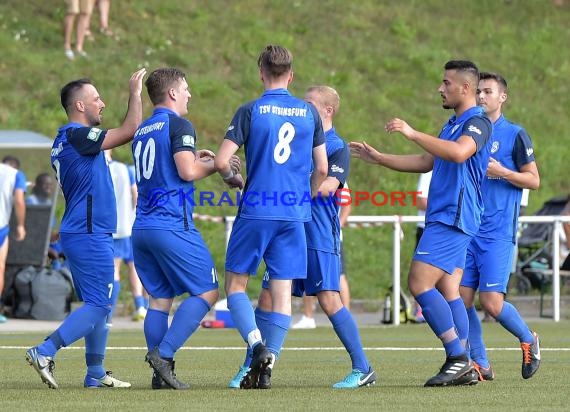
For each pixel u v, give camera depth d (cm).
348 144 2983
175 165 2700
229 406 2366
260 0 9538
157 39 8600
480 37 9669
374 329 5241
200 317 2733
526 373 3077
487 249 3084
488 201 3095
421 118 8350
